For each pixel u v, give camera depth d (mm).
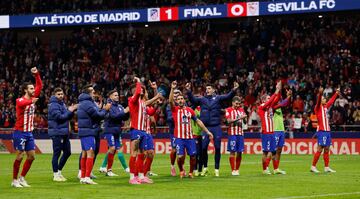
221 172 22484
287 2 38312
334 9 37188
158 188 16922
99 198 14844
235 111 21000
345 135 34281
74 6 47281
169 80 44062
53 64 48094
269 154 21594
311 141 34812
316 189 16547
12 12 48469
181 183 18234
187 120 19625
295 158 31234
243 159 30641
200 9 40406
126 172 22797
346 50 41469
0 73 49031
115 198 14820
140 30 49969
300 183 18141
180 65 44656
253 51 43875
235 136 20922
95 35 49625
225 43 46688
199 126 19891
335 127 35875
